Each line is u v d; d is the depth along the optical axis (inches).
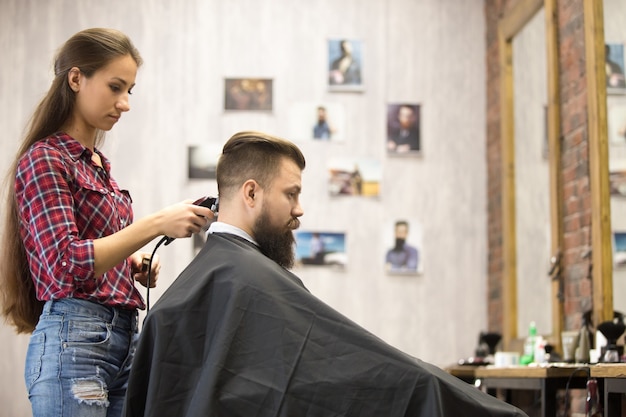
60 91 85.6
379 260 219.3
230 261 76.0
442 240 220.8
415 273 219.5
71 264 78.0
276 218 80.7
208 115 220.4
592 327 152.3
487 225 221.6
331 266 217.9
